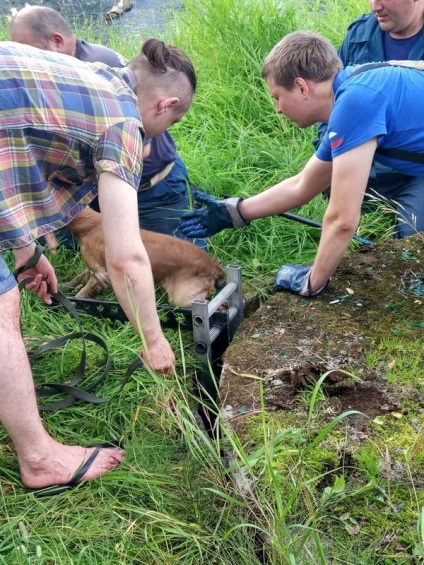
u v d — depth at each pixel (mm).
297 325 2764
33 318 2984
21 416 2018
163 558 1941
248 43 5098
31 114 1893
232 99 4703
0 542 1972
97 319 3027
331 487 1975
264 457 2127
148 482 2166
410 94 2646
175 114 2738
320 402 2357
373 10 4059
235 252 3648
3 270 1945
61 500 2143
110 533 2021
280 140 4465
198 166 4113
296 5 5668
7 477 2240
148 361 2188
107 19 7305
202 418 2629
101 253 3117
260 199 3176
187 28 5609
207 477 2154
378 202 3795
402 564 1828
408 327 2715
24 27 3473
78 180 2094
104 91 2008
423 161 2781
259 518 1985
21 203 1983
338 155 2570
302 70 2797
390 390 2391
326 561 1847
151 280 2070
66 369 2719
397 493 2008
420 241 3268
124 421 2492
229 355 2633
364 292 2945
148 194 3584
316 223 3592
